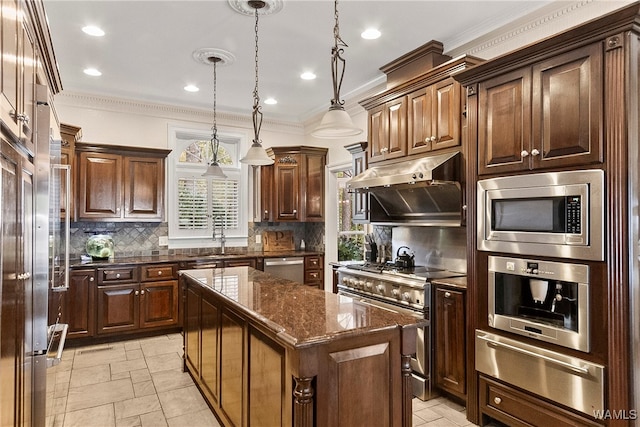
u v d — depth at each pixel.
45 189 2.17
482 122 2.60
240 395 2.22
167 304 4.70
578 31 2.05
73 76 4.35
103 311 4.38
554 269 2.18
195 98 5.16
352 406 1.67
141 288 4.56
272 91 4.89
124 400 3.04
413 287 3.14
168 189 5.36
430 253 3.91
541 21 2.97
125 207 4.76
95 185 4.59
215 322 2.68
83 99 4.82
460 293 2.84
